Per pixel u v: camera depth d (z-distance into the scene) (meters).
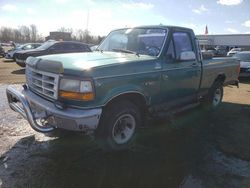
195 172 3.51
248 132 5.07
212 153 4.09
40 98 3.80
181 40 4.86
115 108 3.74
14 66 16.09
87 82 3.30
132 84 3.81
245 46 47.38
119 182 3.21
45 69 3.67
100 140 3.78
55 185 3.07
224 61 6.51
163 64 4.35
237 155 4.05
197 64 5.30
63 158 3.73
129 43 4.86
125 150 4.05
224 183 3.26
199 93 5.66
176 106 4.94
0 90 8.03
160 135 4.78
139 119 4.18
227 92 9.27
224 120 5.80
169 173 3.46
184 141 4.54
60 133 4.53
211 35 50.06
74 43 13.77
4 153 3.79
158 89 4.31
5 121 5.10
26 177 3.20
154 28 4.75
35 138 4.35
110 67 3.55
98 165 3.58
